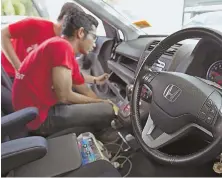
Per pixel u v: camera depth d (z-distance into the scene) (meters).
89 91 1.52
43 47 1.12
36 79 1.13
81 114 1.15
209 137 0.62
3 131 0.85
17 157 0.65
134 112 0.81
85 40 1.32
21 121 0.89
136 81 0.83
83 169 0.81
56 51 1.11
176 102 0.64
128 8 1.71
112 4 1.62
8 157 0.64
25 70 1.15
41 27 1.65
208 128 0.58
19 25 1.62
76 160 0.85
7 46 1.58
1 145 0.69
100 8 1.53
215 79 0.79
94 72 1.95
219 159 0.76
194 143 0.75
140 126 0.80
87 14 1.36
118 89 1.49
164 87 0.70
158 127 0.71
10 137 0.89
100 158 0.92
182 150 0.79
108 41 1.74
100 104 1.22
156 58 0.82
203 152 0.59
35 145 0.68
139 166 0.95
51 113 1.13
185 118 0.63
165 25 1.67
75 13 1.29
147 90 0.86
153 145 0.71
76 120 1.14
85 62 1.99
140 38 1.59
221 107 0.57
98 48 1.83
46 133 1.13
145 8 1.74
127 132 1.17
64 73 1.12
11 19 1.90
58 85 1.13
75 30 1.26
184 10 1.68
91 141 1.04
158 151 0.70
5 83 1.16
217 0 1.57
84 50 1.37
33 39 1.67
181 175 0.85
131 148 1.05
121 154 1.05
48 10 2.15
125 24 1.61
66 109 1.16
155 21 1.73
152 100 0.73
